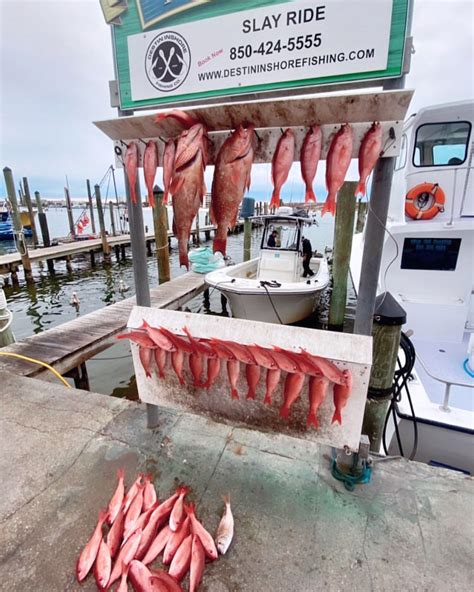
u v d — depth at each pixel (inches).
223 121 54.9
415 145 134.6
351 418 62.2
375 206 58.6
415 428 85.4
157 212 316.2
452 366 122.3
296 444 86.2
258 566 57.0
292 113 51.0
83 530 64.6
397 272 139.7
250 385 65.4
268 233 251.8
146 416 96.8
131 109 68.7
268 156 57.0
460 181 132.9
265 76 54.5
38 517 67.3
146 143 63.7
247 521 65.1
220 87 58.3
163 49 60.8
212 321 69.3
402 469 77.1
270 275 236.1
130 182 69.0
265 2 51.1
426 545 59.8
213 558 57.9
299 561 57.6
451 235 131.0
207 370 69.4
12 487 74.7
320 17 49.0
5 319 163.2
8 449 86.5
